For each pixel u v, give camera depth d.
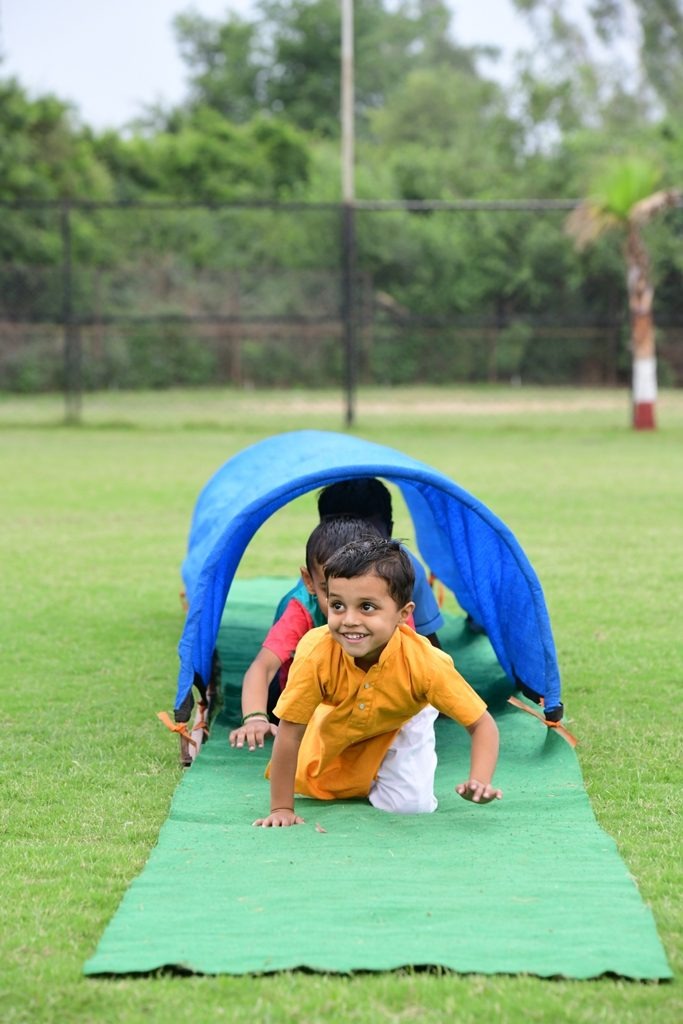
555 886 3.48
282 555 9.94
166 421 25.66
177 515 12.14
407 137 55.22
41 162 38.44
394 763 4.27
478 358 39.03
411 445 19.56
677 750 5.00
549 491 13.71
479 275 39.12
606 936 3.15
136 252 38.00
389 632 4.01
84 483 14.66
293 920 3.24
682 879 3.61
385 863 3.67
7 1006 2.88
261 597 7.78
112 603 8.12
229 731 5.22
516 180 41.59
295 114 54.19
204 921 3.25
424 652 4.13
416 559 5.46
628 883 3.51
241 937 3.15
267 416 27.38
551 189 40.31
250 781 4.57
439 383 39.03
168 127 51.66
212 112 47.00
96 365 34.03
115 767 4.83
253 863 3.68
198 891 3.46
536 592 4.92
